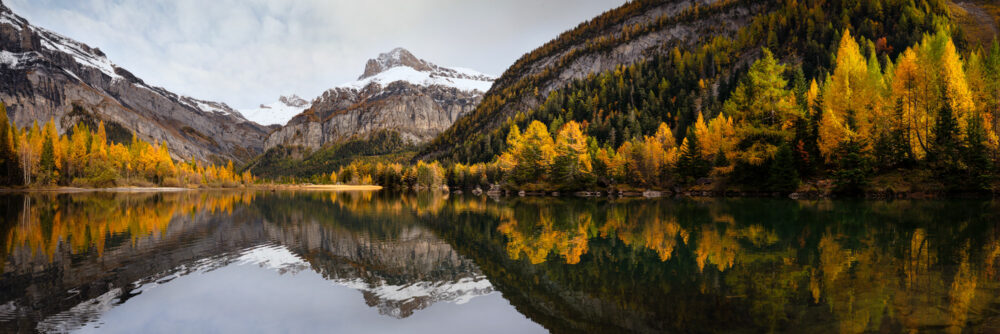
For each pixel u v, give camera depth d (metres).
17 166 95.81
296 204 54.28
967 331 7.69
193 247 19.27
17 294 11.62
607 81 196.62
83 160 110.69
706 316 9.18
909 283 10.98
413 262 16.17
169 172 135.25
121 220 30.33
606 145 100.31
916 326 7.99
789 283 11.46
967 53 96.56
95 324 9.50
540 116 190.75
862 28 129.38
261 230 25.59
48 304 10.82
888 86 53.78
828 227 22.19
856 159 45.09
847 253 15.20
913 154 44.94
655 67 193.75
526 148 83.56
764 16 187.62
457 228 26.53
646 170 73.69
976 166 40.03
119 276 13.74
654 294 11.05
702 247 17.36
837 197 45.75
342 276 14.11
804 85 72.25
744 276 12.41
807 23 153.38
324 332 9.06
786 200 44.41
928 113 44.44
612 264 14.84
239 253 17.97
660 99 148.38
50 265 15.09
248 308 10.80
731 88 132.62
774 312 9.17
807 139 51.81
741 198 50.59
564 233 23.12
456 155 187.50
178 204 51.09
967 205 32.84
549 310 10.27
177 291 12.20
